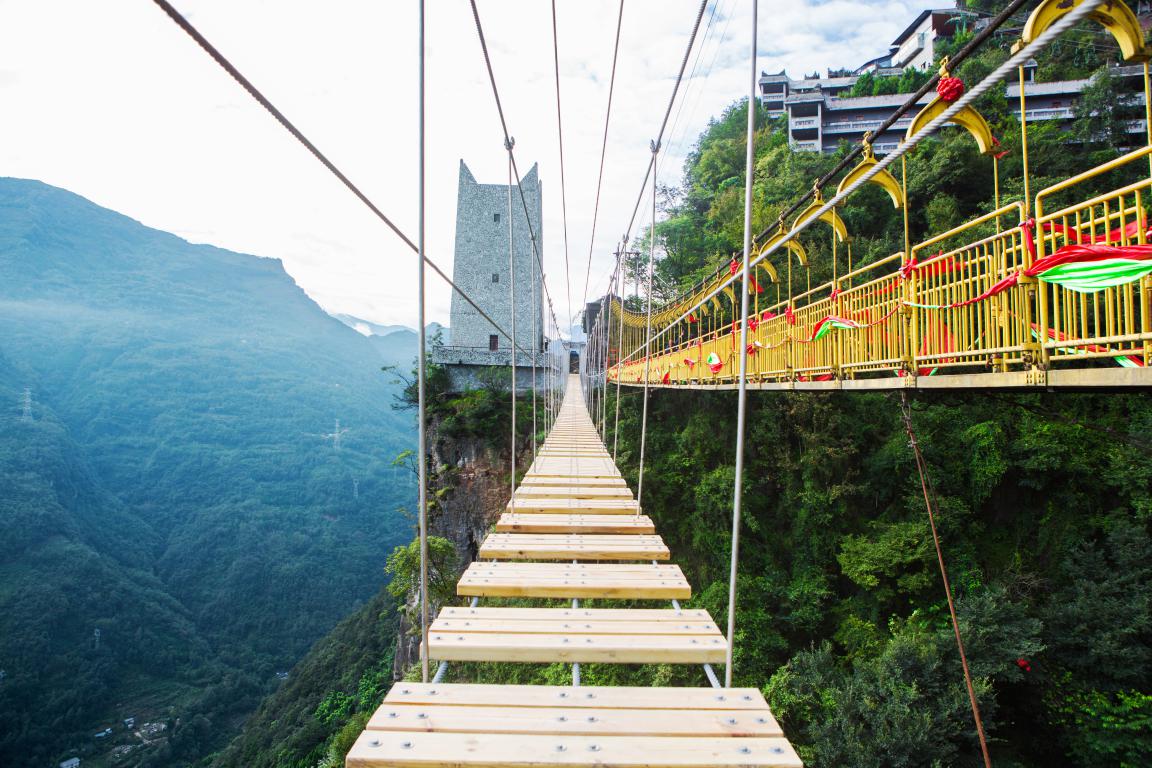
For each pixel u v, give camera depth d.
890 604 11.57
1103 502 10.67
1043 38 1.11
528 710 1.87
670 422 18.08
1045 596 10.33
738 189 23.42
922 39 40.94
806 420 13.80
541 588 3.20
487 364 25.45
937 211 14.20
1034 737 9.30
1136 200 2.30
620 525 4.51
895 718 8.12
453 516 22.66
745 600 12.43
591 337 25.83
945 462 12.23
